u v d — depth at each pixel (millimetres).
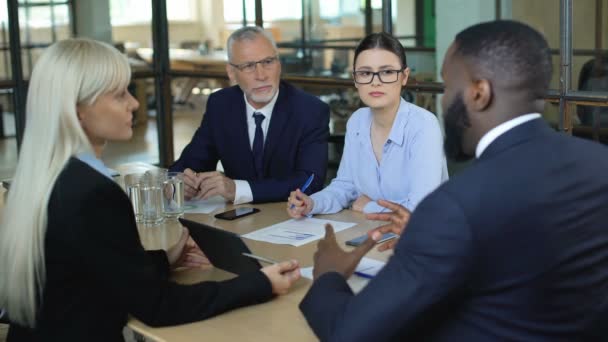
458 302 1295
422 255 1256
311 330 1669
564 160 1276
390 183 2672
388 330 1283
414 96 4508
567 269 1255
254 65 3059
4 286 1753
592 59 3596
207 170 3340
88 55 1739
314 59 5586
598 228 1272
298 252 2209
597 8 3598
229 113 3221
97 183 1690
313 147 3113
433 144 2582
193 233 2211
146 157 5863
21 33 5168
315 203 2654
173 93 5758
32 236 1693
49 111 1705
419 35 5059
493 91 1295
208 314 1761
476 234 1228
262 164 3176
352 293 1549
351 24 5496
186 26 5641
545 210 1238
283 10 5574
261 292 1823
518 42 1288
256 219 2645
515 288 1257
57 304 1731
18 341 1813
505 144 1296
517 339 1271
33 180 1700
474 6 4633
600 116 3545
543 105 1344
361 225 2510
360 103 4980
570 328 1282
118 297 1697
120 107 1793
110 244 1677
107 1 5535
